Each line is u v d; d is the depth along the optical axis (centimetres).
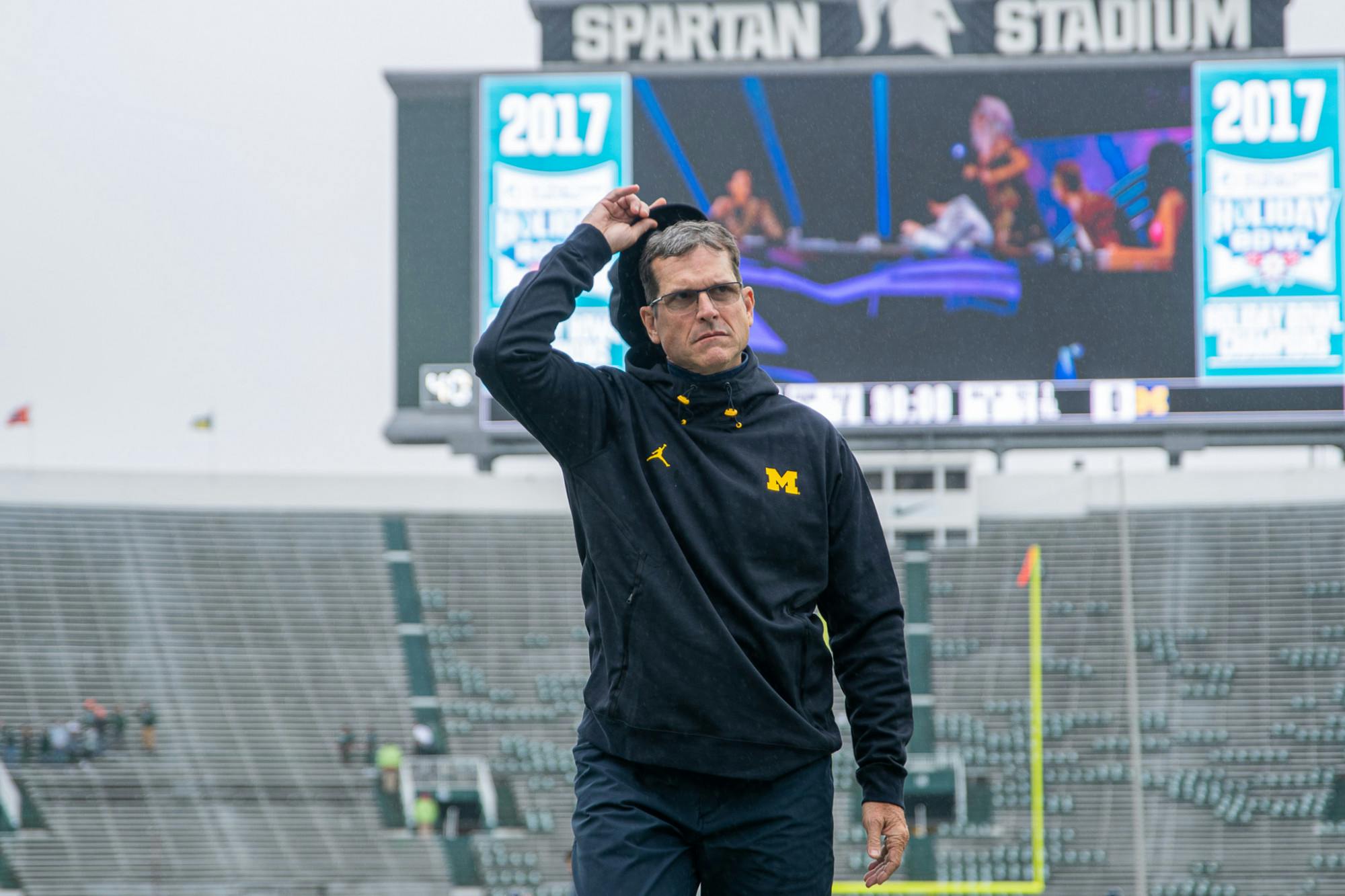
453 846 2391
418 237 2856
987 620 2753
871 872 285
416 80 2852
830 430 291
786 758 270
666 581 269
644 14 2928
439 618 2845
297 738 2581
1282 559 2831
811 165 2792
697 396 282
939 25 2869
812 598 280
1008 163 2767
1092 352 2739
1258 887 2264
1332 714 2534
